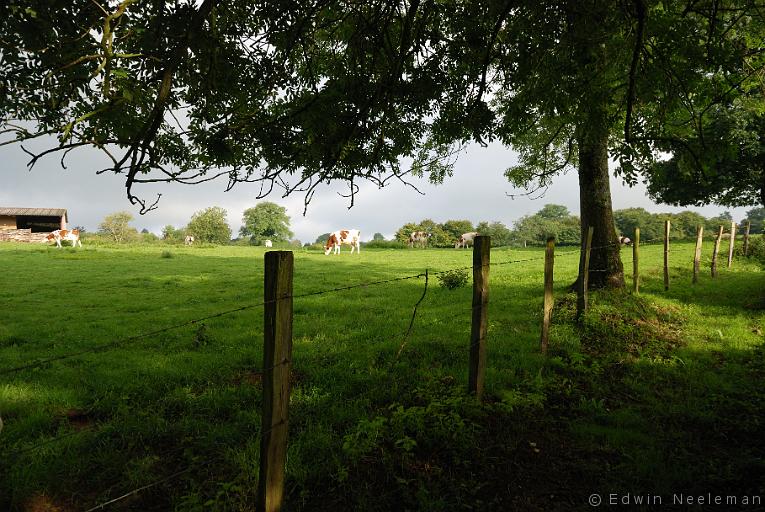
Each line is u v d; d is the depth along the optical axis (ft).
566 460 13.56
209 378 20.29
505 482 12.39
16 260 89.10
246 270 75.41
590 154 34.35
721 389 18.67
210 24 14.26
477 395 16.89
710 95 15.98
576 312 29.09
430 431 14.29
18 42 12.07
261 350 24.66
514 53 15.94
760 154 65.92
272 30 14.98
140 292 50.57
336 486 12.16
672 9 14.43
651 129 16.03
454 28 16.17
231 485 11.64
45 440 14.44
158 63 13.82
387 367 20.95
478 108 16.96
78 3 12.51
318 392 18.07
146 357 23.75
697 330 28.40
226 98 16.03
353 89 16.53
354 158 16.83
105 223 233.76
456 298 40.52
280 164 16.43
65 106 12.88
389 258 104.88
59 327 32.04
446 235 291.99
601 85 15.85
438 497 11.54
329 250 128.77
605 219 34.73
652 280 47.47
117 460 13.20
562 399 17.92
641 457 13.33
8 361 23.52
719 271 56.65
